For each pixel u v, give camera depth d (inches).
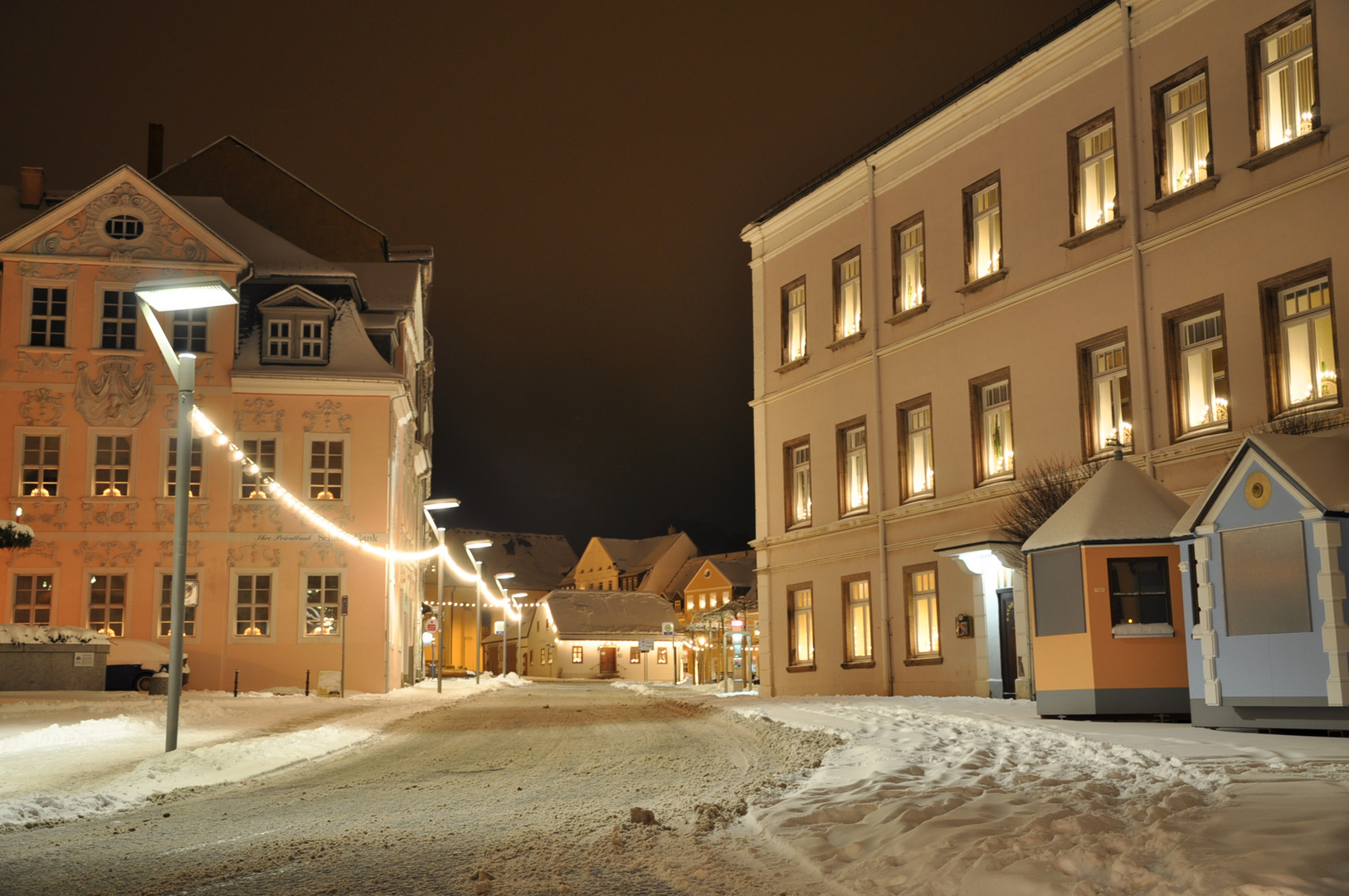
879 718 722.2
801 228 1298.0
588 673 3946.9
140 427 1439.5
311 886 264.7
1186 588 565.3
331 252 1809.8
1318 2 759.1
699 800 398.3
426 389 2246.6
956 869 244.1
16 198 1652.3
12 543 1018.1
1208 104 837.8
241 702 1125.7
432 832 341.4
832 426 1230.9
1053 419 951.0
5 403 1421.0
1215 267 820.6
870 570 1152.2
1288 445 519.5
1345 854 227.1
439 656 1763.0
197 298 567.8
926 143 1120.2
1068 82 960.3
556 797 418.9
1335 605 490.0
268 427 1464.1
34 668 1221.7
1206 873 218.4
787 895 246.4
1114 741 491.2
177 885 270.2
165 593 1422.2
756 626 1915.6
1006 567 956.6
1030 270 987.3
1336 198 741.3
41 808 392.5
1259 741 470.3
